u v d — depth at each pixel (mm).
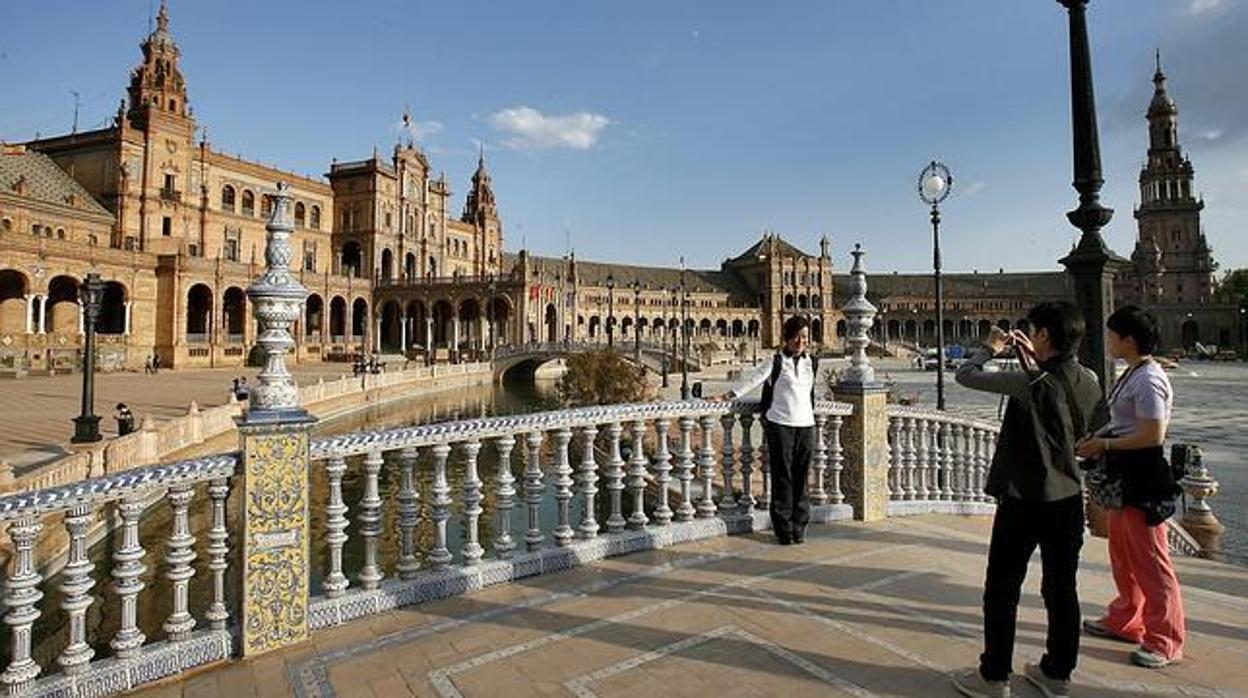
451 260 106812
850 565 5852
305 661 4203
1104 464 4230
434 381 57469
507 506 5680
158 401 33281
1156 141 111000
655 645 4320
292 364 68562
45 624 11523
